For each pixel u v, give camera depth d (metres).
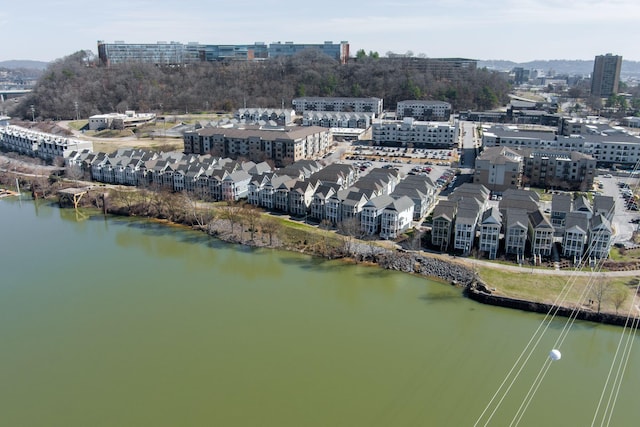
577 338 161.00
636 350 155.75
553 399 134.62
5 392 138.38
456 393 136.62
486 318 172.38
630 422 126.81
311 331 165.88
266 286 198.38
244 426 124.94
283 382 140.75
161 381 141.88
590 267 198.12
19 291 193.88
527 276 192.50
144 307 182.12
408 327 168.00
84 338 162.62
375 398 134.50
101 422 126.88
